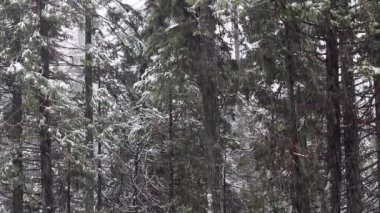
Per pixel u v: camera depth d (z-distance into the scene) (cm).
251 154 1317
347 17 830
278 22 963
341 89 888
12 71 1357
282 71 1057
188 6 1359
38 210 1579
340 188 888
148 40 1434
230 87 1391
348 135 896
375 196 959
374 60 888
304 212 968
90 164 1603
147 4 1567
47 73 1498
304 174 964
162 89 1465
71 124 1474
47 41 1467
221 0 954
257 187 1096
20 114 1541
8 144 1459
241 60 1249
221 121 1482
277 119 1130
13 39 1429
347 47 888
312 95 965
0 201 1694
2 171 1408
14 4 1421
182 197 1675
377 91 902
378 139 927
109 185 1953
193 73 1404
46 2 1499
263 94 1177
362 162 987
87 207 1686
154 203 1672
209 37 1330
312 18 806
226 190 1563
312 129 973
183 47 1389
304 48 975
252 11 915
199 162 1634
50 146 1495
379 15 830
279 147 1005
